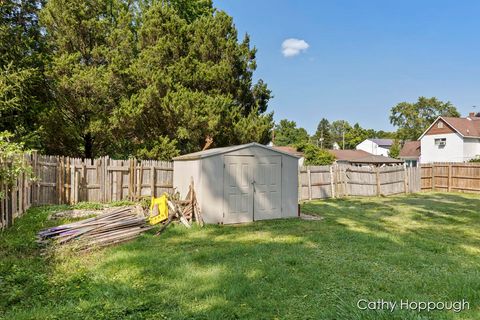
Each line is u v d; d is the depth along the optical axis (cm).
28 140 1077
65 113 1297
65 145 1360
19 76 1068
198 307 334
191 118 1228
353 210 1081
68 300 348
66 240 570
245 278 415
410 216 956
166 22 1401
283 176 934
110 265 468
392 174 1628
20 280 397
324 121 8481
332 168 1483
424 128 4669
